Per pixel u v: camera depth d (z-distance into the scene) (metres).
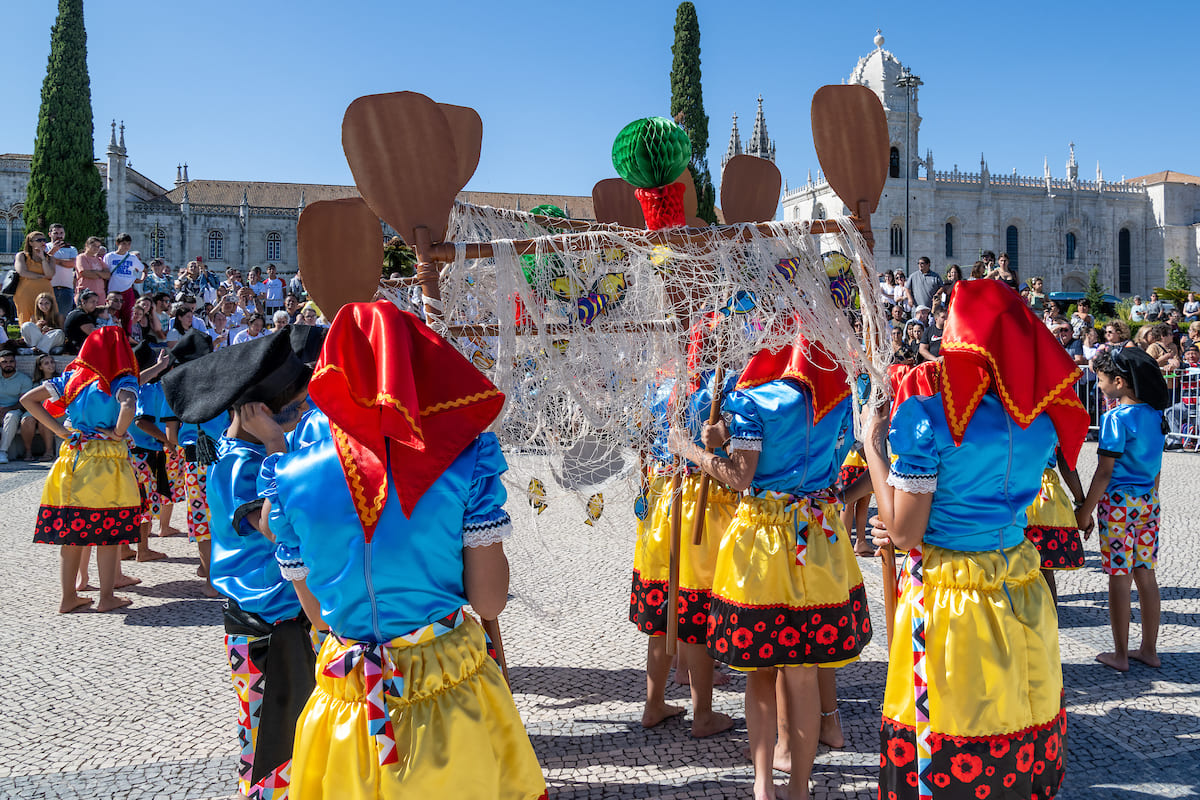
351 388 1.64
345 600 1.72
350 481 1.69
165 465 6.90
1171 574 5.93
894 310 13.14
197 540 5.64
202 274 19.94
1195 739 3.39
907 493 2.31
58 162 37.25
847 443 3.11
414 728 1.68
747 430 2.86
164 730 3.59
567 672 4.23
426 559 1.71
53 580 6.05
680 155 2.99
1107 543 4.26
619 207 3.92
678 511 3.16
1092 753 3.29
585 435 2.99
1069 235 70.00
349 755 1.70
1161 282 70.31
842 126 2.88
